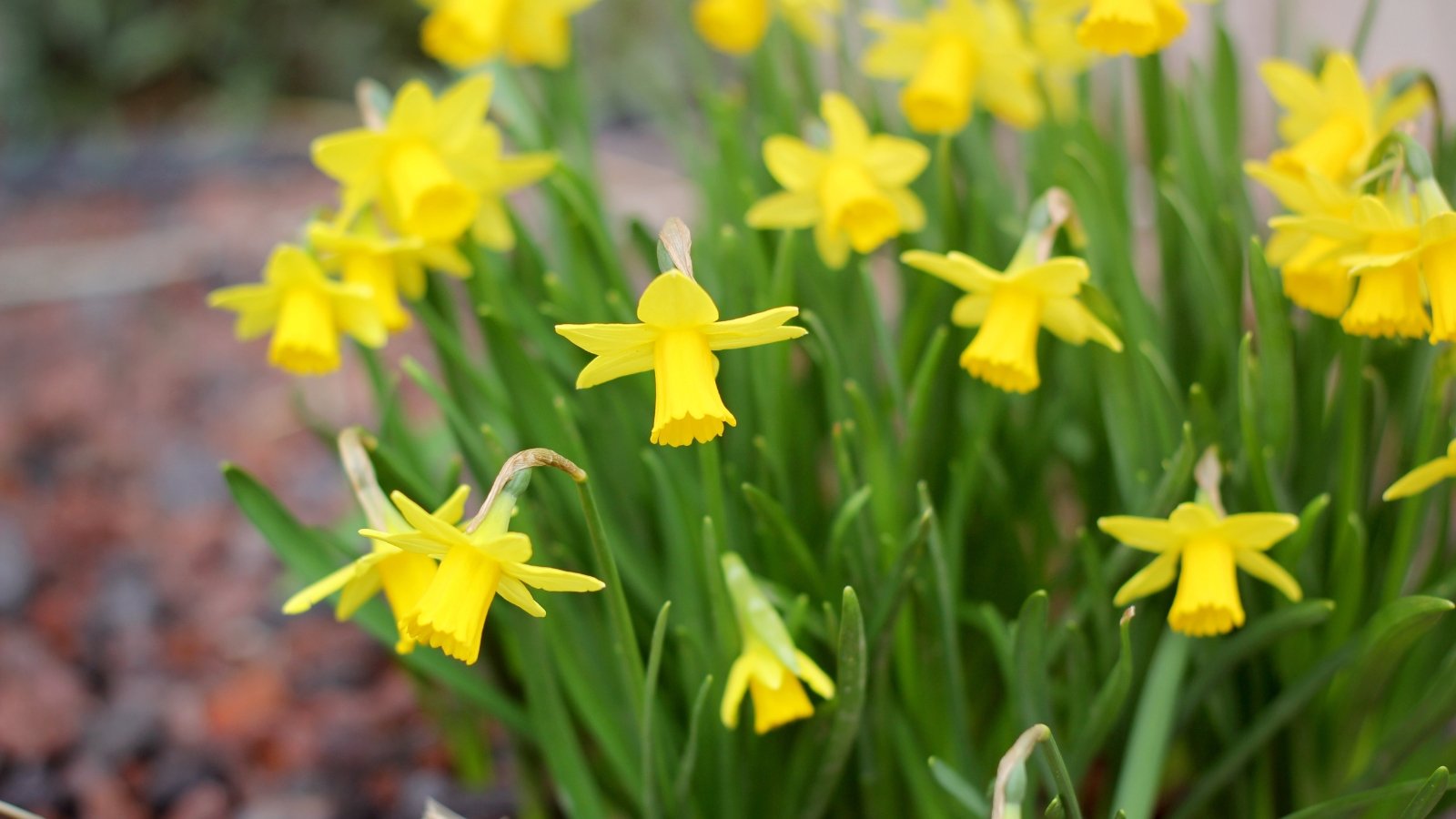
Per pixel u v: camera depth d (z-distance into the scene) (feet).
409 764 2.79
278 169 6.84
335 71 8.36
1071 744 2.20
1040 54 2.54
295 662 3.04
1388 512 2.28
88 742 2.89
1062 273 2.11
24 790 2.79
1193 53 4.44
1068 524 2.82
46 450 4.14
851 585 2.24
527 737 2.40
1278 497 2.18
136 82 8.24
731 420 1.91
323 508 3.71
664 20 7.27
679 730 2.34
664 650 2.32
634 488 2.37
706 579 2.26
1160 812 2.53
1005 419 2.45
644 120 7.14
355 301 2.28
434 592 1.92
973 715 2.44
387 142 2.30
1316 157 2.23
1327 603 2.09
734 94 2.84
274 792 2.78
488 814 2.65
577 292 2.46
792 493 2.36
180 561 3.47
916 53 2.52
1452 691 2.12
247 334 2.33
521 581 1.96
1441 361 2.09
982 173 2.61
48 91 7.91
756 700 2.09
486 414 2.46
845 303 2.53
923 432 2.41
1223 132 2.47
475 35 2.54
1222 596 2.04
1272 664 2.28
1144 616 2.23
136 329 5.01
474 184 2.35
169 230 5.92
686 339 1.93
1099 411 2.41
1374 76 4.23
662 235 1.93
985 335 2.14
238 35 8.24
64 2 7.87
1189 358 2.44
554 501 2.29
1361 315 2.06
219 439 4.15
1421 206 2.03
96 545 3.57
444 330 2.37
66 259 5.64
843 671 2.07
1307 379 2.26
